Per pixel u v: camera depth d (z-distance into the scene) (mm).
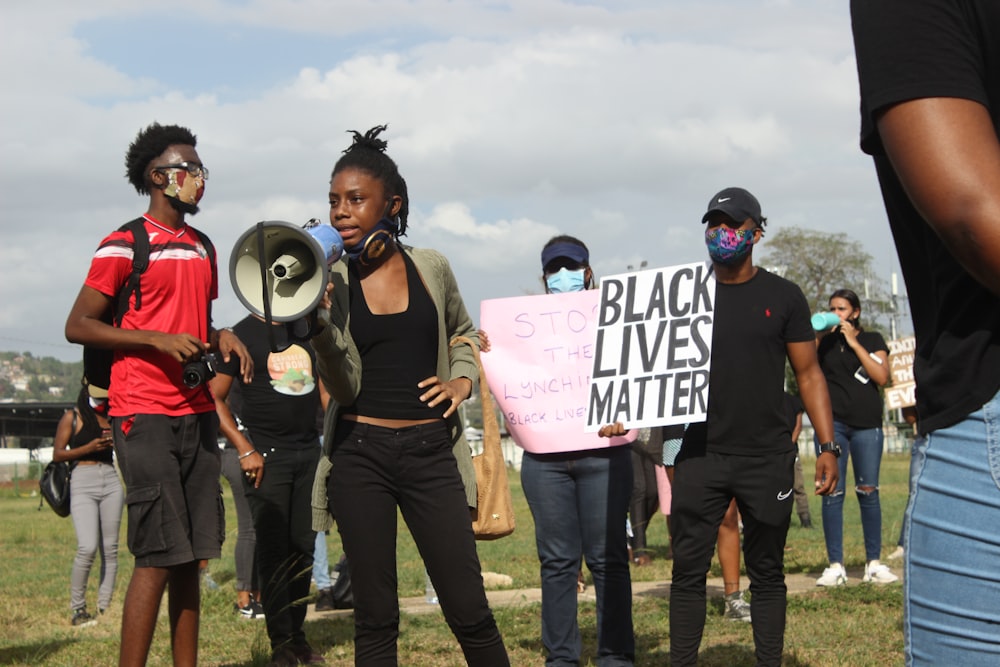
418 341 4074
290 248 3680
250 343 6539
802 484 14422
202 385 4961
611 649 5750
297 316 3572
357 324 4004
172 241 4945
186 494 4918
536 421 5809
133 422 4801
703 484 5141
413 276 4168
